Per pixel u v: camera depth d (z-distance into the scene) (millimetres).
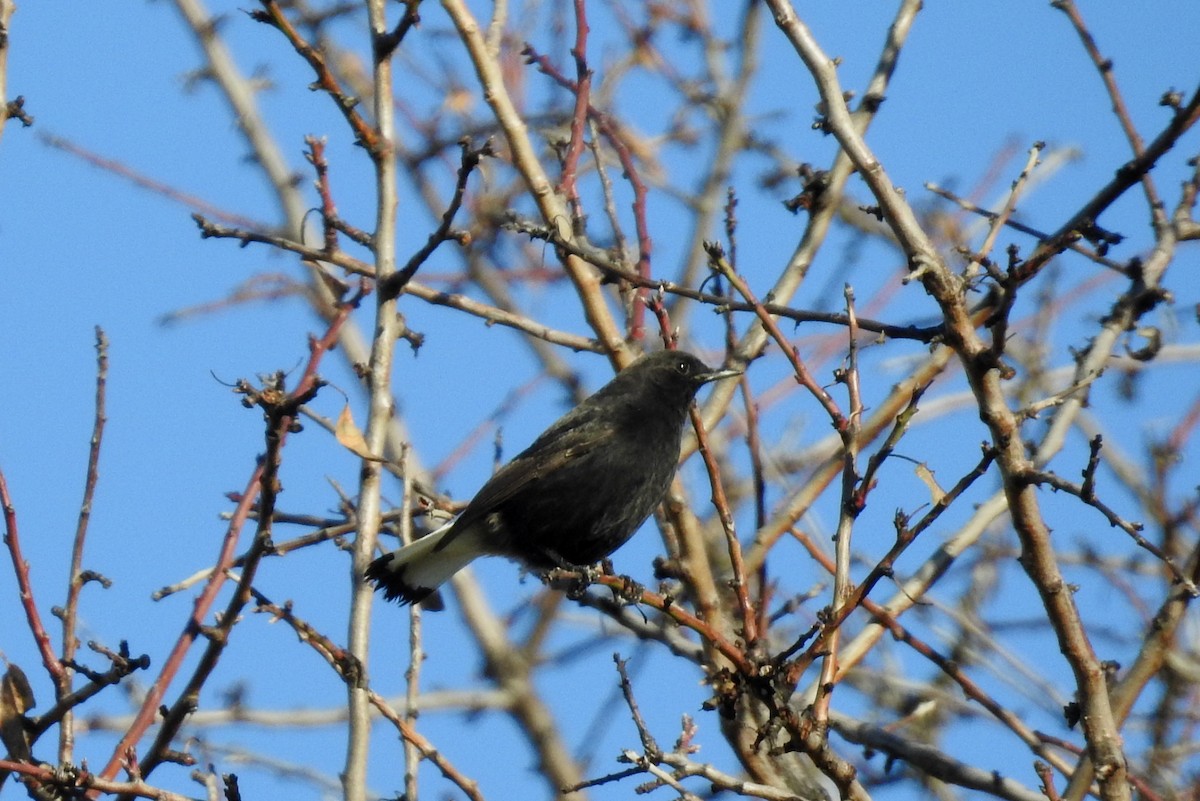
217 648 10141
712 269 11078
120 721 13516
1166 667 12836
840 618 8844
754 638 9195
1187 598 10133
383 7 13352
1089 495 8672
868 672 14148
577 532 13398
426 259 12320
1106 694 9125
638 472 13398
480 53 13750
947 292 9125
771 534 12992
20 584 10398
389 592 12312
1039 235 12047
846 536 9172
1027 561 9188
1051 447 11750
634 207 14500
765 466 15305
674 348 11070
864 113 13812
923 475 9094
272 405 9844
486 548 13336
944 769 12633
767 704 8867
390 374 12203
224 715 13633
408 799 10305
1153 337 12227
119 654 10172
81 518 10797
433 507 13969
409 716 10898
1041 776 8812
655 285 11547
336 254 12859
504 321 13859
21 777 9883
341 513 13406
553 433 13516
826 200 13969
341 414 11211
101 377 11172
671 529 13312
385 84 13219
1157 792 12141
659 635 13516
